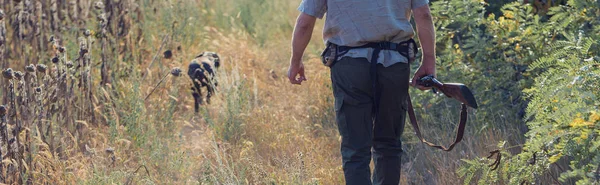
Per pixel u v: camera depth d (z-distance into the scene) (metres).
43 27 17.34
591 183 8.03
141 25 19.69
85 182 10.92
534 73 12.48
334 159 12.95
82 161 11.88
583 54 9.83
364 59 8.81
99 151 12.58
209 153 13.46
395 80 8.89
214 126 14.18
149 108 14.73
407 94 9.24
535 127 9.26
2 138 11.34
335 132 14.29
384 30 8.77
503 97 13.00
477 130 12.47
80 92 14.23
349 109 8.99
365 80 8.80
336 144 13.81
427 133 12.95
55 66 13.51
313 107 16.09
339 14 8.88
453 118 13.23
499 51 13.45
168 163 12.02
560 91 8.65
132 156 12.56
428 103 13.65
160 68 17.77
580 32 10.84
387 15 8.76
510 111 12.66
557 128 8.62
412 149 12.82
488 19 13.39
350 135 9.06
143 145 12.97
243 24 25.44
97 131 13.67
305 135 13.95
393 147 9.40
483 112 12.78
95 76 16.67
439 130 12.92
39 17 17.41
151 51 19.11
